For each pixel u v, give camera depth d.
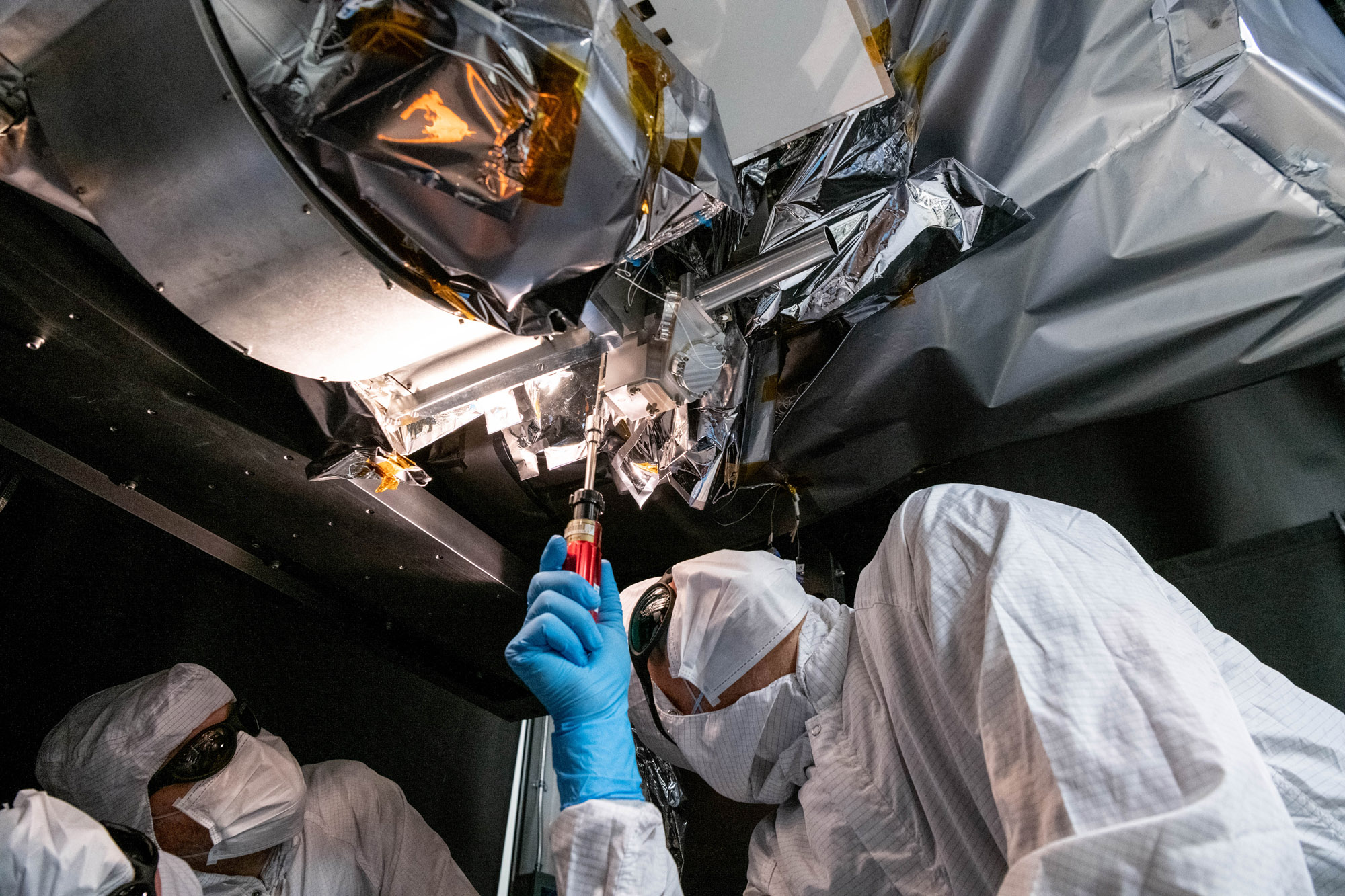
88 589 1.76
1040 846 0.69
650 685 1.30
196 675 1.63
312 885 1.74
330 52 0.77
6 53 0.87
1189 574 1.60
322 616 1.92
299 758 2.03
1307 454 1.56
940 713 0.93
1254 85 1.21
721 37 1.01
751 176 1.27
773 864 1.17
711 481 1.64
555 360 1.20
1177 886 0.58
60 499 1.74
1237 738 0.67
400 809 2.00
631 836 0.99
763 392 1.63
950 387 1.62
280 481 1.50
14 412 1.37
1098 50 1.28
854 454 1.77
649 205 0.96
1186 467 1.66
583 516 1.25
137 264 0.97
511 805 2.57
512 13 0.76
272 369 1.27
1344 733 0.91
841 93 1.06
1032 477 1.79
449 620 1.94
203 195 0.89
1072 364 1.51
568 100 0.81
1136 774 0.66
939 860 0.94
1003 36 1.28
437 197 0.84
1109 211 1.38
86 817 1.22
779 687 1.12
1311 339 1.39
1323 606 1.48
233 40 0.78
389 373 1.25
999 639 0.79
